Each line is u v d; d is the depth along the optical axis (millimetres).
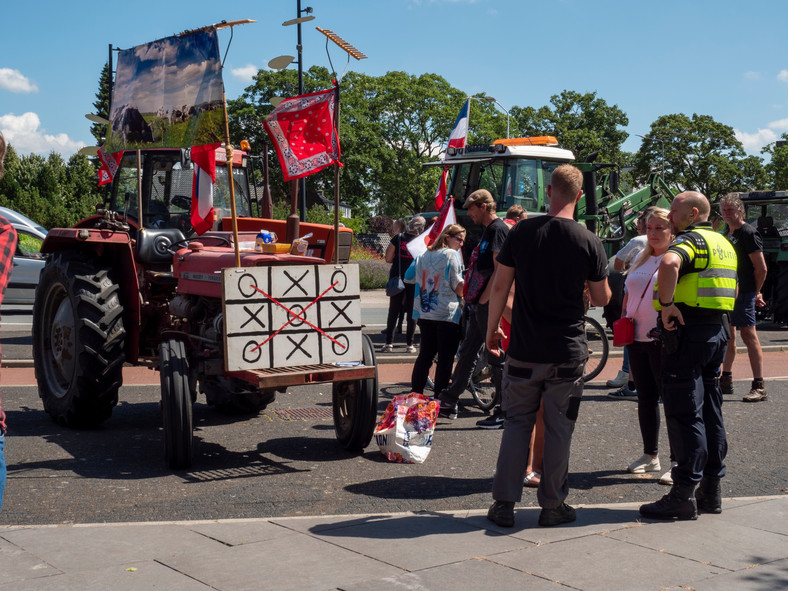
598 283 4328
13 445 6301
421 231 11656
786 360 12414
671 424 4500
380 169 54312
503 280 4484
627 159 65500
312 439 6668
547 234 4281
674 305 4523
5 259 2551
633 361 5629
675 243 4582
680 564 3697
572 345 4254
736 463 5984
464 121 15406
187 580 3443
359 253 34844
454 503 4906
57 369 7145
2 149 2611
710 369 4645
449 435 6879
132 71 6426
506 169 14602
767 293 18469
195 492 5094
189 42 5871
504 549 3891
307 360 5695
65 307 7035
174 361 5699
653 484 5426
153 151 8719
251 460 5957
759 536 4125
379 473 5613
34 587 3336
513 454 4312
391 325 12031
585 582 3467
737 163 62750
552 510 4301
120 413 7703
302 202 29828
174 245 7367
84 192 58969
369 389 5980
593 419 7570
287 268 5629
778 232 17938
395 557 3762
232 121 51000
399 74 57625
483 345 7684
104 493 5035
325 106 5867
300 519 4379
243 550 3840
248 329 5535
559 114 65938
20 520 4465
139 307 7070
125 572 3525
